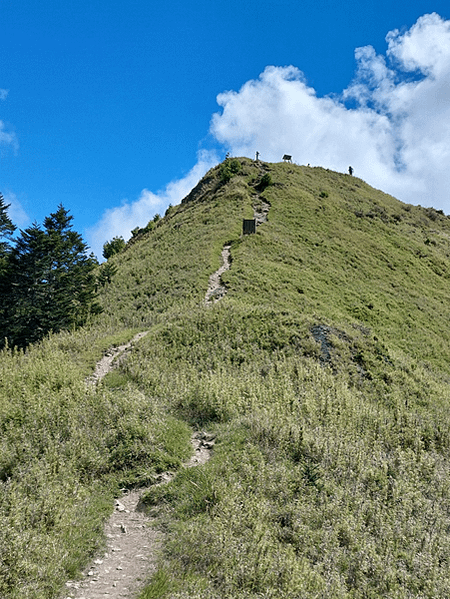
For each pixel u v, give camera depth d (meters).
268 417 12.55
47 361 17.25
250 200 57.56
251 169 71.25
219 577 6.20
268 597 5.76
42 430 10.64
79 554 6.70
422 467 12.18
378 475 10.57
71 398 13.09
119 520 8.03
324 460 10.65
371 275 44.94
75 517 7.53
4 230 46.06
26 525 6.95
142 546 7.15
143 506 8.53
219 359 20.03
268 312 25.27
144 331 25.05
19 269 34.44
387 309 38.12
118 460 10.13
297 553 7.10
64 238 40.62
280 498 8.56
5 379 14.72
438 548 7.93
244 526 7.32
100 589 6.00
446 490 10.94
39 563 6.11
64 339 22.17
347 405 15.89
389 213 70.31
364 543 7.44
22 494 7.77
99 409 12.44
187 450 10.87
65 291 34.38
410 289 45.03
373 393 20.03
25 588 5.57
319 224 53.66
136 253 46.91
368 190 84.50
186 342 21.64
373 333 29.67
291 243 45.72
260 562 6.37
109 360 19.98
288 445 11.20
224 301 28.30
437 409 19.80
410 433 14.77
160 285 34.84
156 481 9.42
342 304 35.75
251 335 22.53
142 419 12.06
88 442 10.31
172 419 12.73
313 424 13.49
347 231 54.22
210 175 73.19
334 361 21.53
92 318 31.25
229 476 9.10
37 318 32.28
